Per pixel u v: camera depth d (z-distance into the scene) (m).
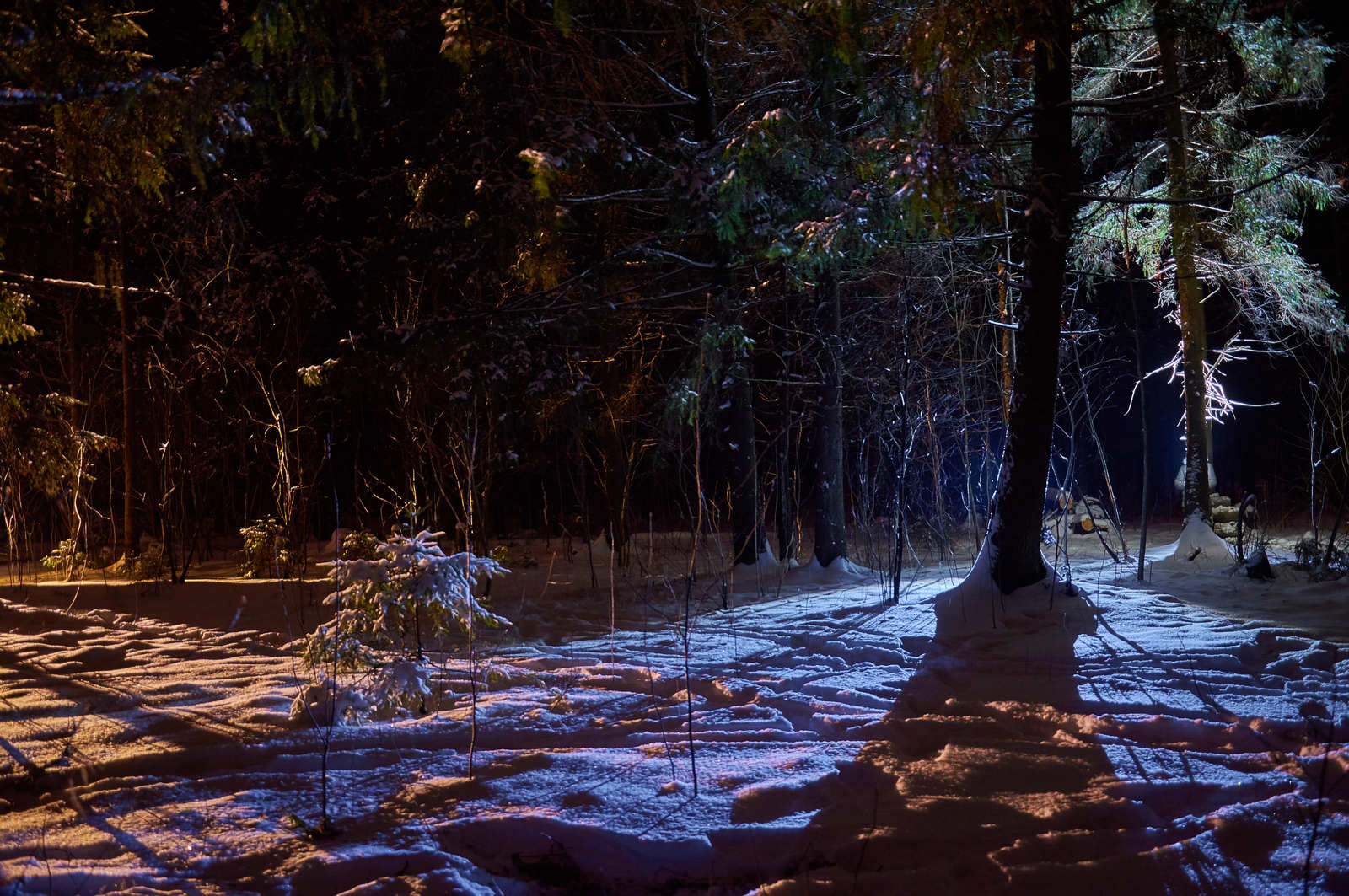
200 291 14.26
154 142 6.50
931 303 12.22
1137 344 10.58
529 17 9.38
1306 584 9.53
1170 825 3.82
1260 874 3.39
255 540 11.55
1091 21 10.20
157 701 5.80
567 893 3.61
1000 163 8.26
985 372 13.10
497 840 3.82
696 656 6.96
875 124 9.47
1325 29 12.49
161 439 14.37
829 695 5.79
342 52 6.43
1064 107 8.31
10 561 11.91
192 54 12.20
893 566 10.59
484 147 10.14
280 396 14.09
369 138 13.95
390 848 3.69
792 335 13.18
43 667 6.80
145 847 3.72
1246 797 4.07
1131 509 19.48
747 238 9.58
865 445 13.07
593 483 15.86
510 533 18.00
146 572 11.53
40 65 5.70
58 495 11.91
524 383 11.85
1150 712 5.25
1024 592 8.49
